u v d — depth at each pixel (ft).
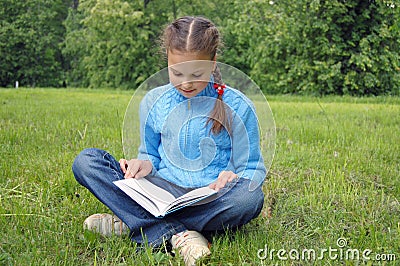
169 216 6.88
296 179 10.28
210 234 7.32
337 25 50.60
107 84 75.20
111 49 75.41
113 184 7.10
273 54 56.08
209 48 6.71
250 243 6.89
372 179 10.60
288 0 52.01
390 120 20.29
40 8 79.56
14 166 10.91
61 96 37.17
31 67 79.30
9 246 6.68
